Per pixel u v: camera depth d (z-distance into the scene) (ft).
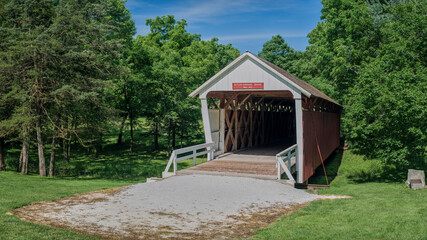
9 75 62.85
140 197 32.14
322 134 66.59
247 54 49.32
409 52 65.00
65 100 63.98
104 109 69.92
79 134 79.41
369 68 59.26
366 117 57.57
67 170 84.33
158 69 99.50
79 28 65.57
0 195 33.73
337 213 27.45
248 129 71.97
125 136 141.59
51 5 66.90
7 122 61.00
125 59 99.09
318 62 106.73
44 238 19.95
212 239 21.54
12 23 69.56
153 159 104.22
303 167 47.85
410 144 52.44
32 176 63.31
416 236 20.44
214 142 55.67
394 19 92.63
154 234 22.24
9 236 19.88
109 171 84.12
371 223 23.88
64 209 28.14
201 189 34.91
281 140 94.32
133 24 105.81
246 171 43.50
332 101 75.66
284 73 53.93
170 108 102.17
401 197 36.86
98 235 21.62
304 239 20.86
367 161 82.58
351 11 93.35
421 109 47.88
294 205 30.99
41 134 70.59
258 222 25.50
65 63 64.13
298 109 47.39
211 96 56.13
